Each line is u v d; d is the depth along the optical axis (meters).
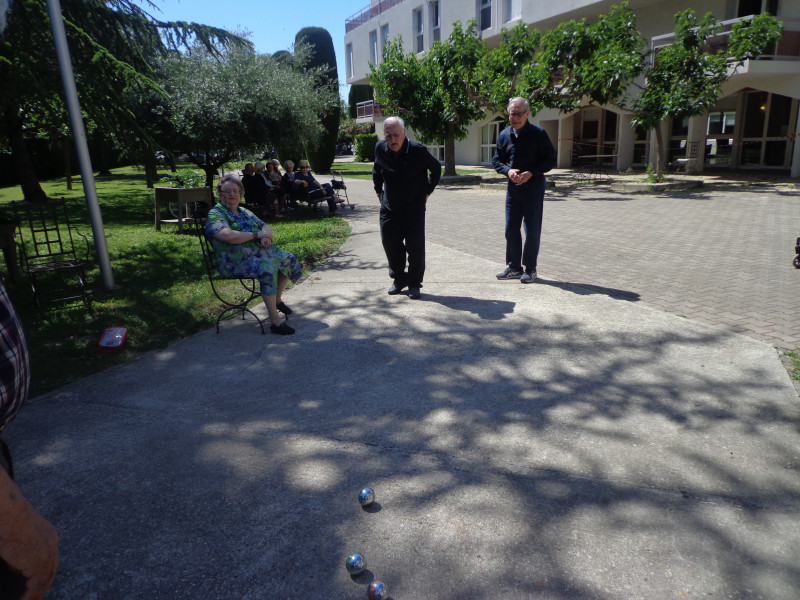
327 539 2.52
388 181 5.62
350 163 41.56
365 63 37.94
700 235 9.02
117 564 2.40
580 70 16.73
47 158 30.55
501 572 2.29
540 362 4.27
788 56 16.53
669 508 2.63
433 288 6.37
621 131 23.88
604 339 4.65
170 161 10.38
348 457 3.14
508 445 3.20
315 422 3.53
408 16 31.62
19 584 1.01
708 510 2.61
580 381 3.94
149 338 5.12
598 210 12.39
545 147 5.95
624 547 2.40
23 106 8.70
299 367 4.37
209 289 6.68
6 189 24.88
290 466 3.07
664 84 15.68
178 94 13.25
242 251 5.11
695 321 5.00
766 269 6.73
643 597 2.14
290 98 14.74
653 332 4.76
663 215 11.30
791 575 2.23
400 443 3.26
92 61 7.24
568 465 2.99
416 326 5.15
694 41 15.06
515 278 6.66
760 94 20.36
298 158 18.17
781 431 3.22
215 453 3.21
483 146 31.48
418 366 4.30
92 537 2.56
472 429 3.38
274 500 2.79
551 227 10.32
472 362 4.32
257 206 14.47
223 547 2.49
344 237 10.03
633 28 16.64
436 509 2.68
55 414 3.69
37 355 4.67
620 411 3.52
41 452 3.25
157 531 2.59
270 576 2.32
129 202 18.11
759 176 18.50
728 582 2.20
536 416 3.50
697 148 21.08
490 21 26.02
